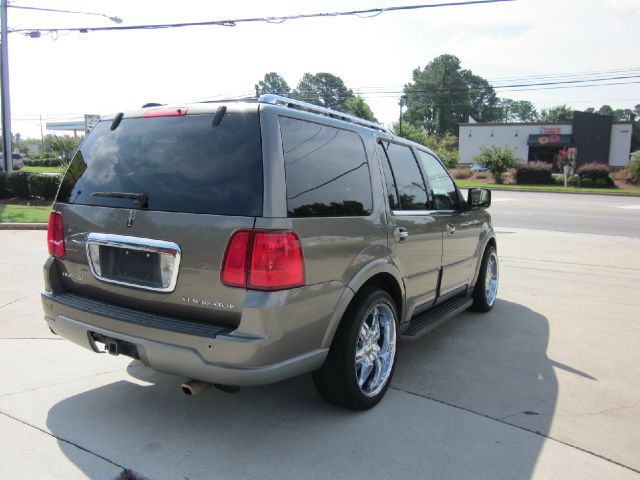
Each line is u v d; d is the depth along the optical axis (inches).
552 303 266.8
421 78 4308.6
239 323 113.4
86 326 131.3
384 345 153.1
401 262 158.6
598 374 173.9
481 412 144.9
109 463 116.9
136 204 126.8
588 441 130.7
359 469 116.6
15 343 189.8
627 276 330.6
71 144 2106.3
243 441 127.3
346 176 139.6
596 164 1589.6
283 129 122.1
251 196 114.7
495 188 1411.2
